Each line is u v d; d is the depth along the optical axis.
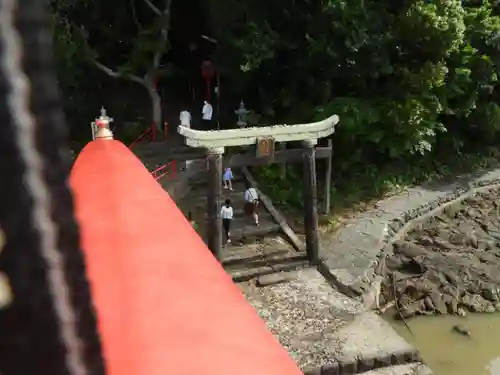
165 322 2.95
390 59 17.62
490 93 20.41
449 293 14.30
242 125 18.83
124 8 19.55
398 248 15.59
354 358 10.48
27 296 1.43
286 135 13.02
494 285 14.68
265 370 2.74
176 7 20.44
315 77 18.02
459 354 12.64
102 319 2.91
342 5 15.98
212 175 12.58
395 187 18.66
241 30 17.97
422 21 16.48
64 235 1.49
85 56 18.00
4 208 1.40
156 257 3.69
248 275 13.48
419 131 17.36
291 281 13.47
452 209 18.17
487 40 19.47
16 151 1.39
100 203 4.67
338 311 12.18
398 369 10.61
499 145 22.16
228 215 14.07
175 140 19.33
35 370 1.43
